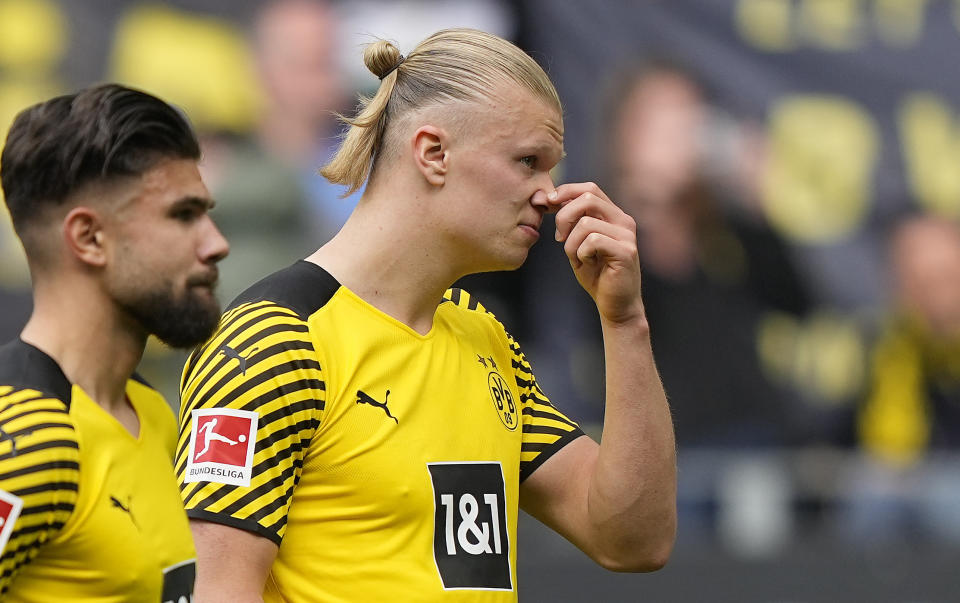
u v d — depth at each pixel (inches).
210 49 681.6
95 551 229.3
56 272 235.8
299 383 289.0
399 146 316.5
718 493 711.1
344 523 294.4
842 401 717.9
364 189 323.6
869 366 720.3
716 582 686.5
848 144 727.1
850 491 714.8
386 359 305.3
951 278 724.0
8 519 215.9
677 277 711.1
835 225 722.8
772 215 719.7
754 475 709.3
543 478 345.7
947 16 737.6
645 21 713.6
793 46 726.5
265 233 681.0
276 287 305.0
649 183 710.5
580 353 697.0
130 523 234.7
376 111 319.9
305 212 686.5
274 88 683.4
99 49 677.9
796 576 690.8
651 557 336.8
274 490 283.7
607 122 709.9
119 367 241.3
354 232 319.0
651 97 712.4
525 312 700.0
